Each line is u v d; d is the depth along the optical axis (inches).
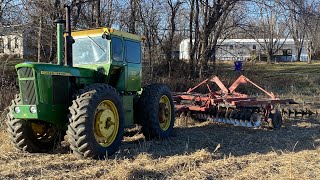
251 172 213.0
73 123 224.8
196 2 762.8
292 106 520.4
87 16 655.1
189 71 759.1
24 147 248.5
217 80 406.6
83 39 278.2
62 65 245.8
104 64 268.4
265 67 1369.3
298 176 206.4
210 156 244.5
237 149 278.1
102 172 205.5
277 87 853.8
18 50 578.2
